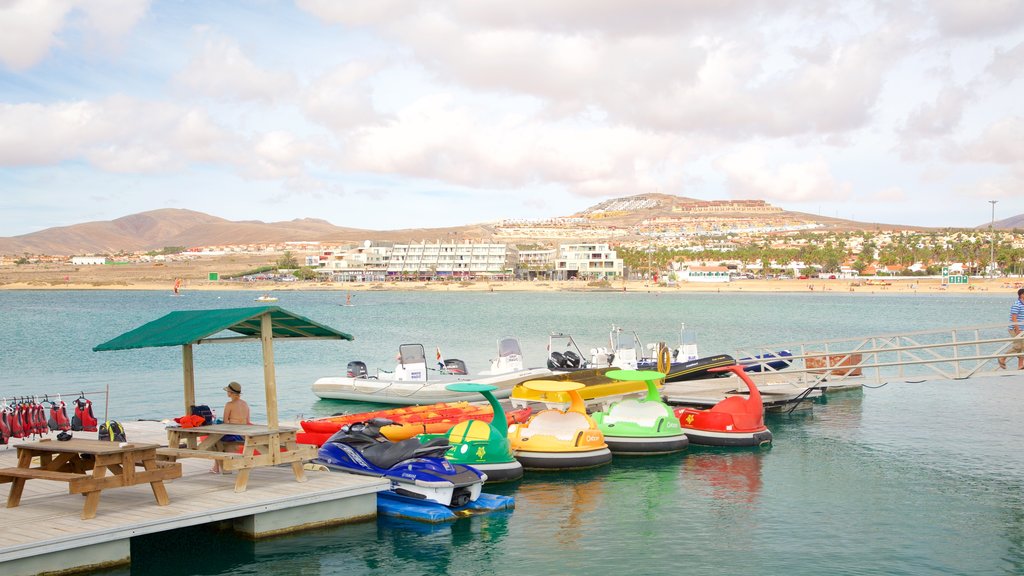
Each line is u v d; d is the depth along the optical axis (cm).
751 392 2252
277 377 3900
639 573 1238
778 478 1848
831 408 2936
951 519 1532
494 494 1650
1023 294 2206
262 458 1362
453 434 1802
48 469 1320
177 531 1373
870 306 13988
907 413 2817
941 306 13988
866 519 1527
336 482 1452
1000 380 3719
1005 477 1861
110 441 1330
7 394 3234
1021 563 1292
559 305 14375
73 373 3994
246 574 1209
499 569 1251
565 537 1409
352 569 1242
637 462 2006
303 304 15188
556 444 1889
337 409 2909
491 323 8644
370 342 6053
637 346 3105
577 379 2483
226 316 1422
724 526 1480
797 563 1286
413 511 1483
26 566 1074
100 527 1140
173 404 3000
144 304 14912
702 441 2209
